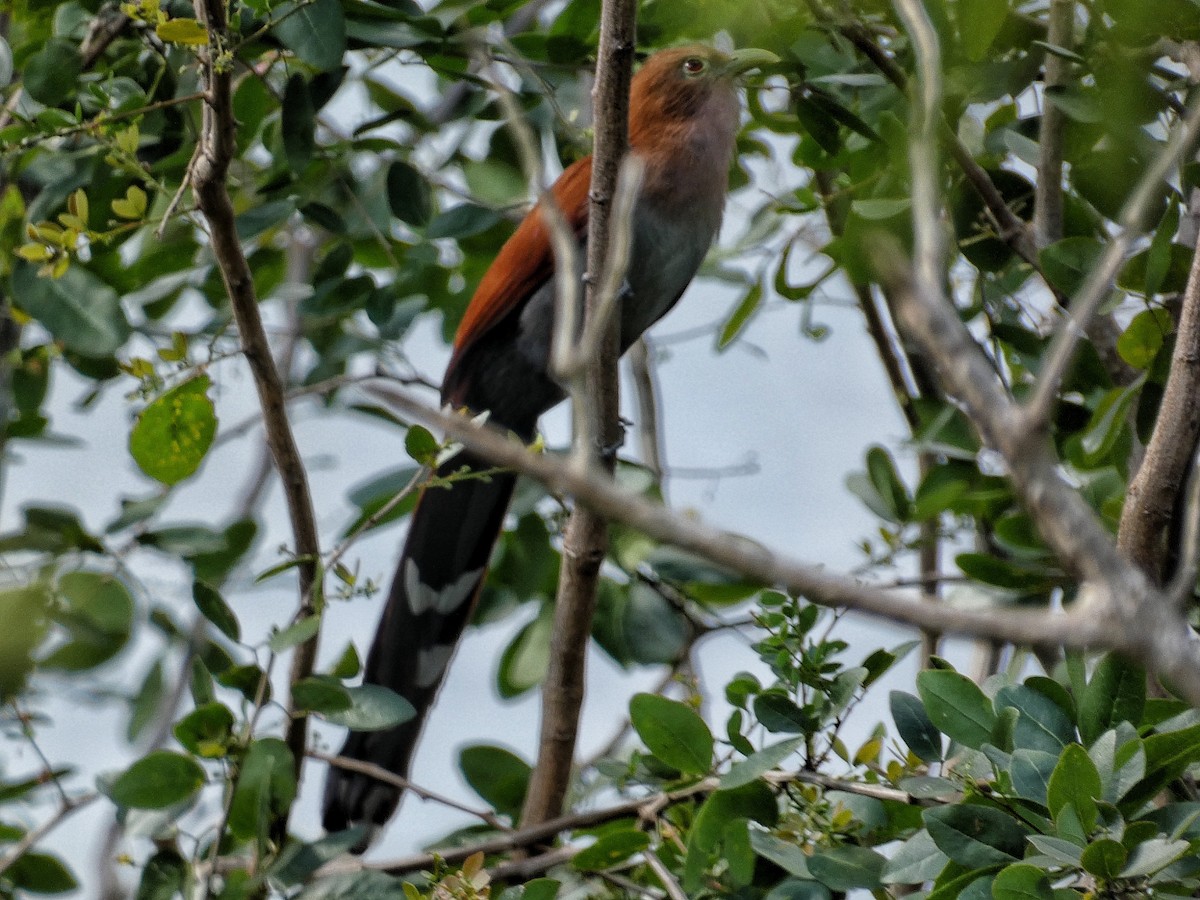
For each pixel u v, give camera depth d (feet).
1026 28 26.78
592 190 22.53
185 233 29.99
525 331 32.14
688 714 22.15
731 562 10.64
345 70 27.17
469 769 27.09
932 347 10.46
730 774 20.76
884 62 25.26
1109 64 24.66
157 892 22.43
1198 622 21.45
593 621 29.43
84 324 25.84
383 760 27.96
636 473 29.32
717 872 22.48
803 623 21.65
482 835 24.90
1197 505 14.16
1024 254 25.40
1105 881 17.43
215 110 20.92
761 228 32.04
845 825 21.76
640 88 32.55
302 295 31.71
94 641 27.17
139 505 27.20
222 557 29.30
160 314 32.42
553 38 29.66
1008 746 19.77
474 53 27.37
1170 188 24.64
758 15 28.30
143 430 24.56
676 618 28.73
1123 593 10.02
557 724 25.11
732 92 32.12
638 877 23.59
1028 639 10.21
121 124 26.16
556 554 31.30
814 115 26.78
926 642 26.20
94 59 26.61
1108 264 11.53
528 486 30.99
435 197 30.53
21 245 27.66
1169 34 23.93
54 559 26.91
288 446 22.54
